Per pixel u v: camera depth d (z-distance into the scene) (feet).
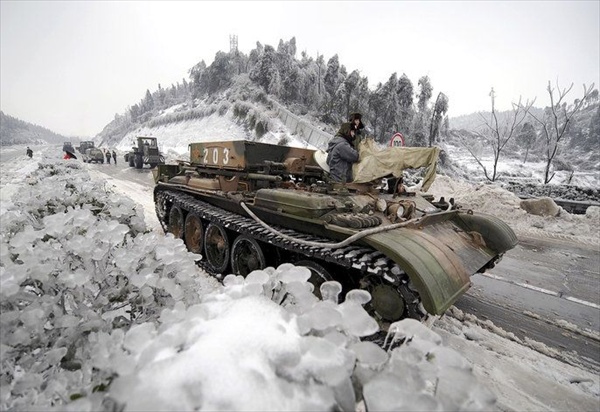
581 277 18.04
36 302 5.85
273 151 16.65
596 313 13.71
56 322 5.64
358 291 4.83
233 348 3.69
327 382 3.40
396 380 3.34
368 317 4.35
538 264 20.31
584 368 9.98
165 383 3.23
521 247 24.30
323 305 4.44
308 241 10.69
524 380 9.28
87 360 4.96
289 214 11.59
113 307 6.88
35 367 5.14
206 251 16.78
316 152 17.37
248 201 14.21
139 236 8.45
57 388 4.34
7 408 4.56
